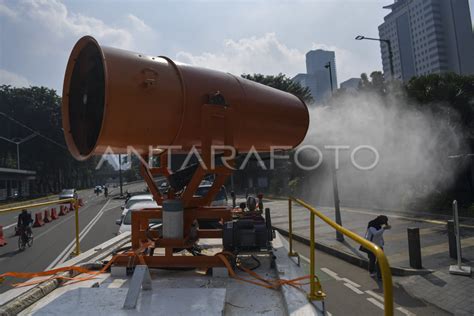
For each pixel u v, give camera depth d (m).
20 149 53.03
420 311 5.62
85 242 12.27
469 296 5.87
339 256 9.52
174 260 2.87
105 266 3.00
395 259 8.34
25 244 11.34
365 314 5.64
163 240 2.92
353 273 7.96
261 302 2.32
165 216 2.94
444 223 12.46
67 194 36.00
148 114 2.61
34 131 50.75
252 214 4.30
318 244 10.66
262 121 3.35
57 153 54.03
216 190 3.21
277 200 27.44
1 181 44.28
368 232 7.97
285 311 2.17
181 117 2.79
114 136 2.53
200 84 2.94
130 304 1.99
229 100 3.09
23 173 46.09
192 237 3.19
